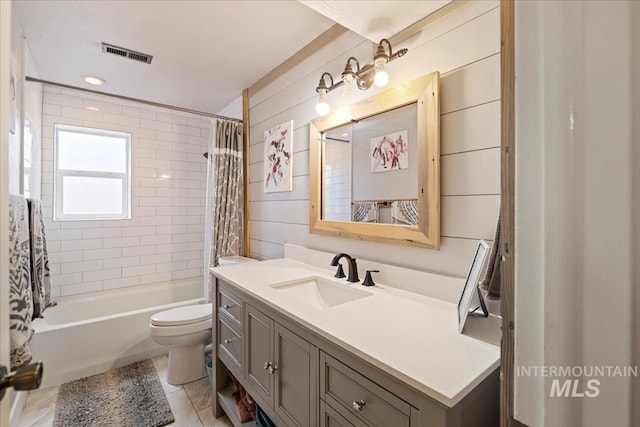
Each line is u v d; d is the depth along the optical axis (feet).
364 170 5.18
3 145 1.75
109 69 7.50
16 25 5.43
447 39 4.05
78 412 5.69
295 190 6.97
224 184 8.58
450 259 4.04
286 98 7.18
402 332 3.09
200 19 5.58
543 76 1.23
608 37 1.10
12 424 5.15
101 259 9.26
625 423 1.10
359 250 5.36
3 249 1.77
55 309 8.26
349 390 2.95
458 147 3.94
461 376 2.32
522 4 1.32
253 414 5.12
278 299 4.14
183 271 10.77
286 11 5.39
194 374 6.82
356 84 5.34
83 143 9.25
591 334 1.14
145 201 10.01
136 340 7.54
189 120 10.80
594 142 1.12
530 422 1.32
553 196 1.20
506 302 1.55
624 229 1.09
